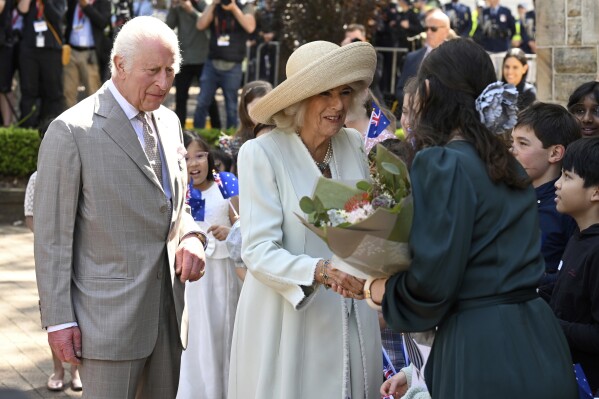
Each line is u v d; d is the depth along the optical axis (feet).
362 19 60.54
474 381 13.07
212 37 57.41
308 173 17.16
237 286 24.03
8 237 47.75
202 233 19.31
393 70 61.77
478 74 13.92
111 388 17.67
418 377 16.49
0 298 36.17
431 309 13.01
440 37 46.57
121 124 17.83
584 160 17.29
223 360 23.79
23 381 27.68
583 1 36.14
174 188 18.63
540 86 37.96
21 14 56.85
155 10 61.21
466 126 13.69
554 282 18.54
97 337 17.48
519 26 69.62
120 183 17.65
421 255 12.82
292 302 16.12
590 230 17.08
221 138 28.14
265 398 17.01
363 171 17.99
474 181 13.26
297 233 16.92
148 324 17.97
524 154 20.13
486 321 13.20
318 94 16.80
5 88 58.08
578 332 16.46
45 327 17.47
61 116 17.69
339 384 16.97
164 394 18.84
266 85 27.55
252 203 16.90
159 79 17.80
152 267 17.92
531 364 13.15
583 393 15.47
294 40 61.57
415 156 13.47
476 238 13.30
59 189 17.43
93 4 58.03
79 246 17.87
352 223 13.29
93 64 59.06
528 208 13.65
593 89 22.85
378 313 19.66
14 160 52.85
